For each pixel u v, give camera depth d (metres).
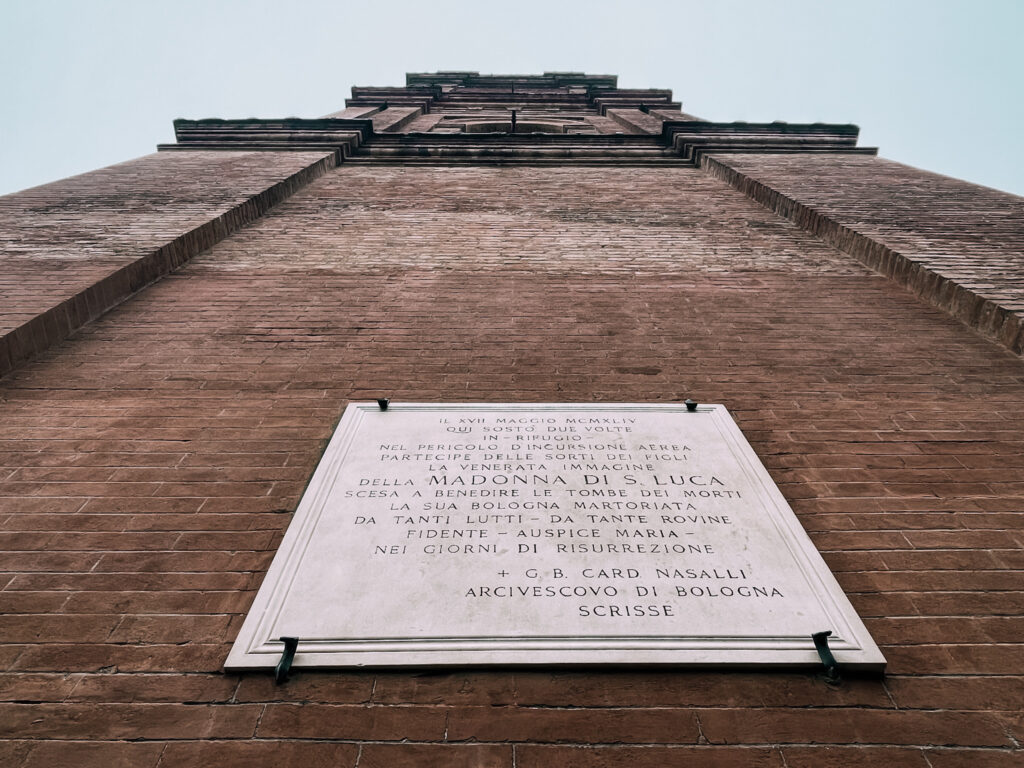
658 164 12.70
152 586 3.22
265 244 7.86
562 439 4.20
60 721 2.62
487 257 7.57
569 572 3.19
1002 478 3.99
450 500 3.65
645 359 5.36
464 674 2.81
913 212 8.26
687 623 2.96
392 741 2.56
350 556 3.28
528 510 3.58
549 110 25.12
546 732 2.60
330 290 6.62
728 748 2.54
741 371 5.20
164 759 2.49
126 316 5.97
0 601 3.12
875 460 4.16
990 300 5.67
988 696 2.74
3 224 7.41
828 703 2.71
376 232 8.37
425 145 13.50
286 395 4.80
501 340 5.64
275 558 3.27
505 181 11.23
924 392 4.90
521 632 2.91
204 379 5.00
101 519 3.62
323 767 2.47
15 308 5.40
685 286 6.81
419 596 3.07
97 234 7.20
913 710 2.69
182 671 2.82
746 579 3.18
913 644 2.96
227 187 9.23
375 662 2.79
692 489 3.76
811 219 8.43
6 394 4.74
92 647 2.91
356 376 5.05
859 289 6.70
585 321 6.01
